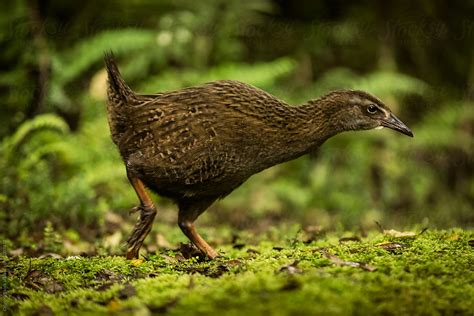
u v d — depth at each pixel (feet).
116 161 43.39
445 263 22.77
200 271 24.03
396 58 57.26
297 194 46.47
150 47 50.14
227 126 27.81
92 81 47.42
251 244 32.83
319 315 17.88
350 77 51.60
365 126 30.71
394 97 53.21
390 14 56.75
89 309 19.84
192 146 27.63
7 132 45.91
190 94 28.09
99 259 26.91
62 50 51.34
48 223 32.73
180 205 29.63
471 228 36.58
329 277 20.61
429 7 57.06
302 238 32.14
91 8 52.95
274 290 19.52
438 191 52.24
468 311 19.06
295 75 54.70
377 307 18.76
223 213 44.73
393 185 50.44
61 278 24.23
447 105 54.80
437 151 53.16
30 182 37.99
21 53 49.32
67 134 44.86
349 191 48.91
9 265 26.27
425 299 19.45
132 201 41.63
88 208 37.47
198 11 52.31
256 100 28.53
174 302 19.38
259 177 48.57
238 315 17.89
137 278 23.80
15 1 49.03
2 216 34.50
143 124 27.94
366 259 23.54
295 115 29.37
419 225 35.24
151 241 34.30
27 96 47.85
